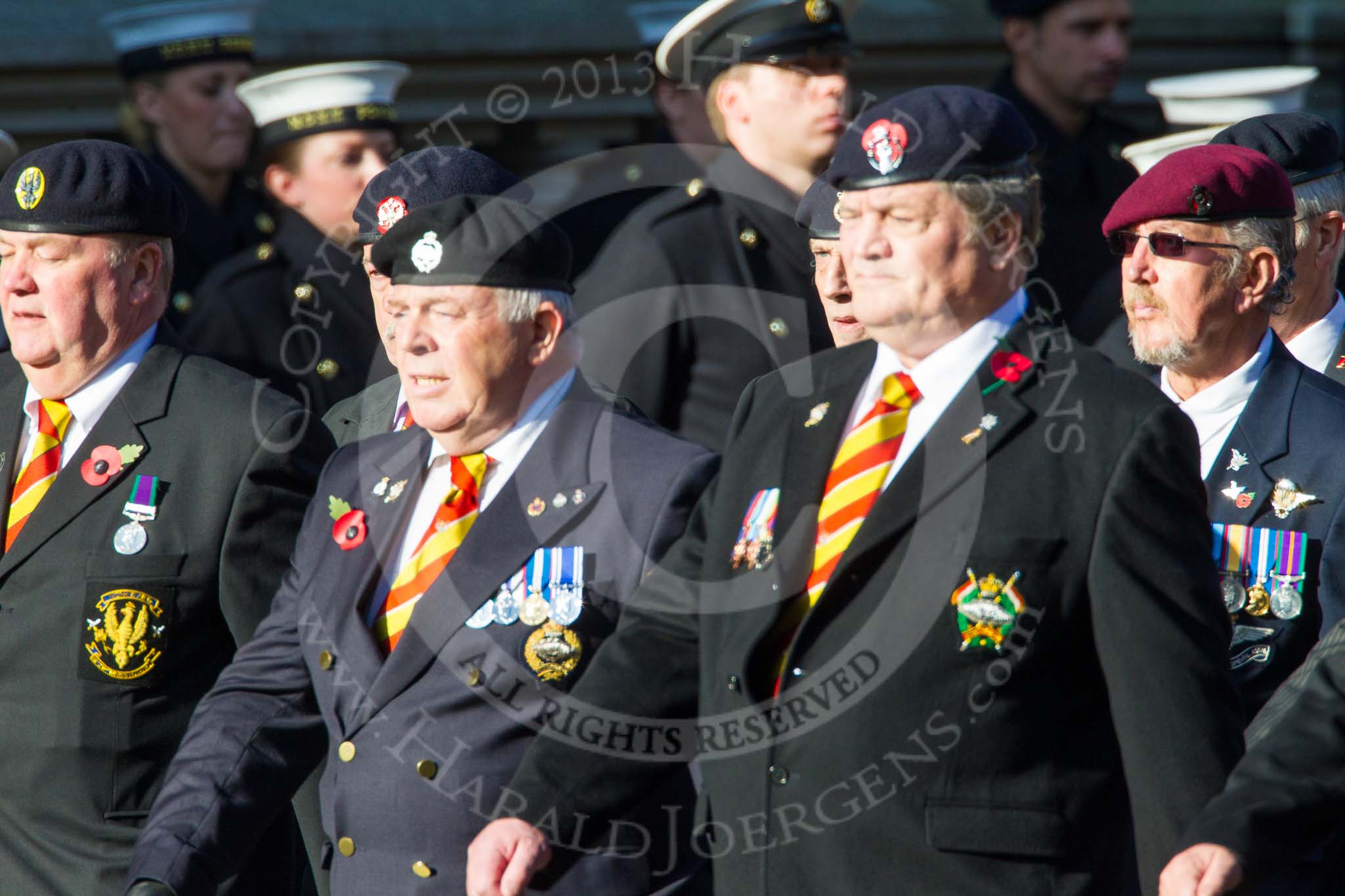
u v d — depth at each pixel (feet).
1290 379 46.80
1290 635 44.86
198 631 47.98
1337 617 44.29
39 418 49.21
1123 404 35.35
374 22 98.12
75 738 46.88
